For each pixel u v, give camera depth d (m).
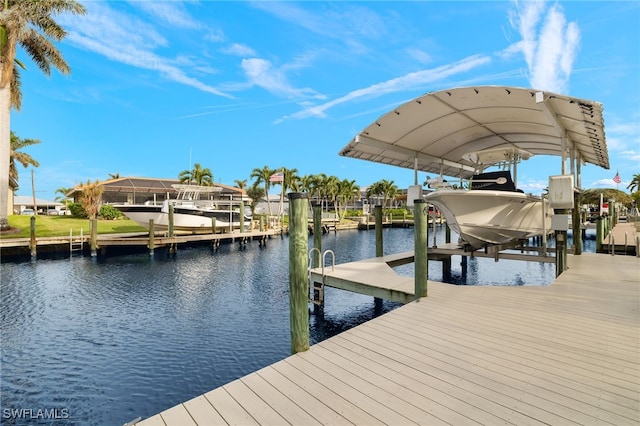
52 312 10.39
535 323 5.00
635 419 2.72
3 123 21.23
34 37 21.44
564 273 8.80
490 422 2.73
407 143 11.20
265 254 23.45
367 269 9.77
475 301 6.23
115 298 11.98
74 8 21.75
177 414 2.96
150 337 8.38
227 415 2.93
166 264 19.11
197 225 28.56
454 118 9.42
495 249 11.24
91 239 20.59
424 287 6.55
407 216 62.88
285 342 8.06
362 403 3.06
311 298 9.51
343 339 4.54
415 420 2.78
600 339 4.37
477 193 9.33
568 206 8.27
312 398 3.16
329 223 47.72
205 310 10.54
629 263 10.51
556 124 7.95
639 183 71.69
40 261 19.36
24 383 6.22
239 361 7.09
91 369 6.75
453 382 3.37
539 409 2.88
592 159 12.45
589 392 3.13
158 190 42.28
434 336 4.58
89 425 5.09
